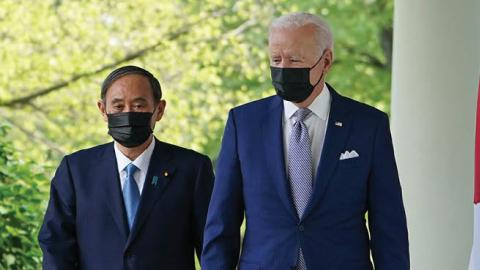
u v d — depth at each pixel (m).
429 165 12.16
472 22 12.07
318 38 8.02
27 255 15.39
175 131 26.75
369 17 30.06
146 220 8.95
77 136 27.30
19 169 16.16
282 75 7.98
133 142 8.86
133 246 8.91
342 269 8.07
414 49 12.34
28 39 26.25
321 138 8.23
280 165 8.12
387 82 30.17
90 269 9.00
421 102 12.27
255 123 8.31
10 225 15.39
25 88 26.92
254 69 27.86
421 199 12.16
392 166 8.24
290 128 8.24
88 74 26.69
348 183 8.12
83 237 9.03
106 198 8.99
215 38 27.27
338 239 8.09
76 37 26.58
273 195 8.12
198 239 9.09
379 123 8.25
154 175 9.05
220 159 8.38
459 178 12.03
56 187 9.17
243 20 29.05
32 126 27.23
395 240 8.16
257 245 8.15
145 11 26.83
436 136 12.16
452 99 12.12
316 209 8.08
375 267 8.28
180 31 27.22
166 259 8.98
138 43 26.78
